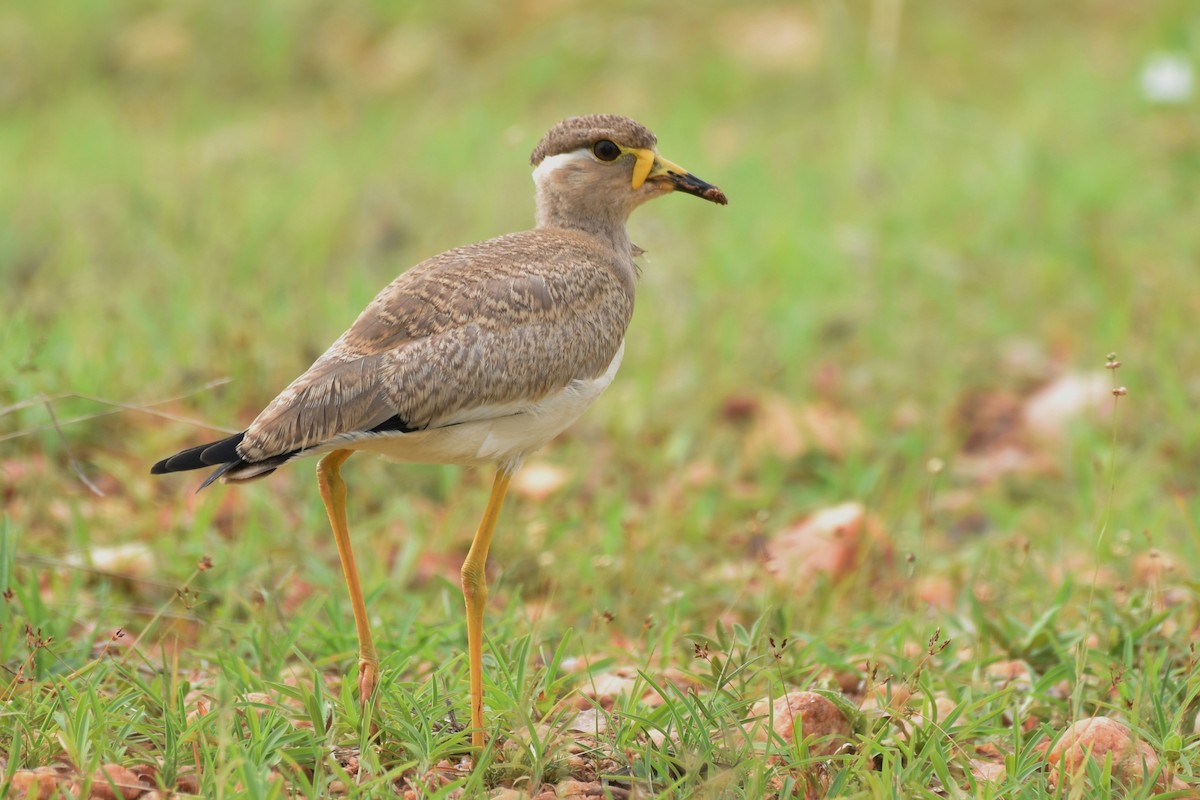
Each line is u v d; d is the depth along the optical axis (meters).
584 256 8.38
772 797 7.21
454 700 8.10
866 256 16.09
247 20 25.27
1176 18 22.00
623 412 13.27
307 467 12.03
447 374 7.48
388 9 25.75
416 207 17.42
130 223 16.48
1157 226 16.75
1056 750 7.64
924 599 10.55
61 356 12.72
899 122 20.80
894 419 13.52
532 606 10.38
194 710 7.98
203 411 12.66
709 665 9.09
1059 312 15.16
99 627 9.14
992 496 12.42
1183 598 9.88
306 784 6.85
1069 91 21.11
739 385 13.98
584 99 23.06
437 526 11.28
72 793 6.87
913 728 7.78
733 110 22.42
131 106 23.44
